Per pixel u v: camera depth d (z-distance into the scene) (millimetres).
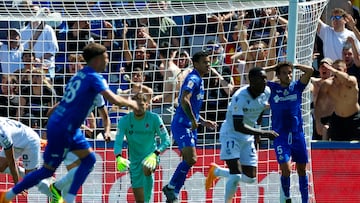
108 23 35156
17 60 34094
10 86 33938
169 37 32562
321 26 37281
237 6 31203
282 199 29391
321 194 32562
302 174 29766
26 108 34094
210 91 33344
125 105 23953
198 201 32438
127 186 32562
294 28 29453
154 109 33156
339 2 39938
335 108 33406
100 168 32625
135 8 32031
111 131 33344
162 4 31984
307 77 29109
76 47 35281
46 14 32719
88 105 23953
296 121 29297
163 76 33500
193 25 32875
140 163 28844
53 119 23953
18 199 32531
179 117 28969
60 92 34406
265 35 33938
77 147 24516
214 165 30141
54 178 32594
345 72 33625
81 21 35250
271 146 32438
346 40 36875
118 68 34406
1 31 34719
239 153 28797
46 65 33969
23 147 29453
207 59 28734
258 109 28438
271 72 32781
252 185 32469
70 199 24453
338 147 32500
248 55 33031
